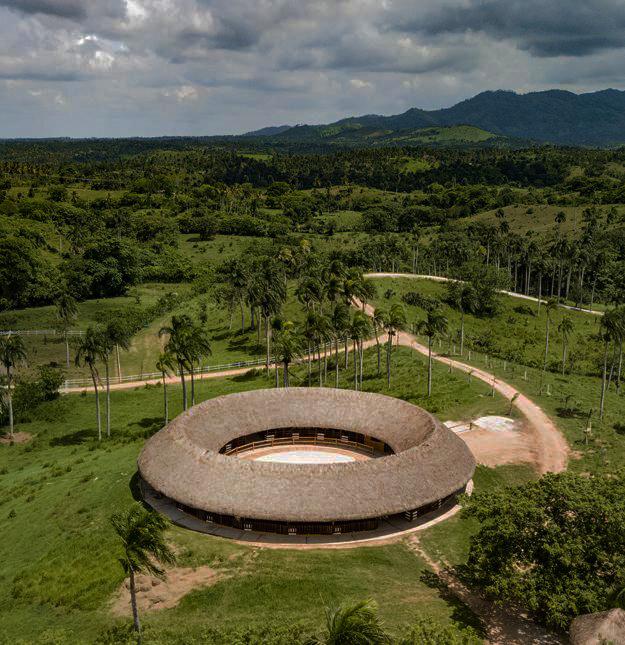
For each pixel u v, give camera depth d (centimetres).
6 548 5894
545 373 11656
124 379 12106
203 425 7250
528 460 7331
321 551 5362
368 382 10938
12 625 4638
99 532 5891
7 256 17950
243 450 7875
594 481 4650
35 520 6356
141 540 4150
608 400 9894
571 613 3984
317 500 5512
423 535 5675
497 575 4278
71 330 15600
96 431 9481
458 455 6500
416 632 3525
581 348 14838
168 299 18988
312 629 4138
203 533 5719
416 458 6106
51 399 10750
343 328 10912
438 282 19225
